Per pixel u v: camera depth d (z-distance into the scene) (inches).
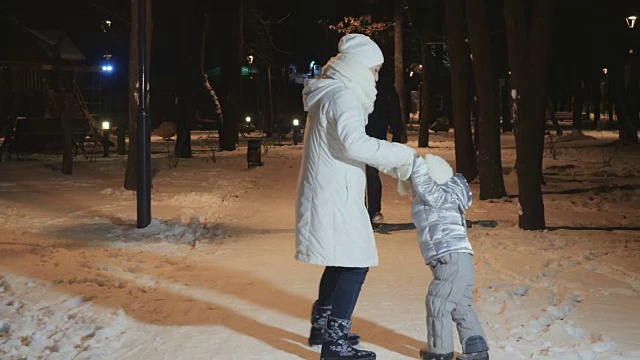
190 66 961.5
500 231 422.6
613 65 1167.6
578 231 424.8
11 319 252.1
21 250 370.9
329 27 1485.0
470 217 484.1
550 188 642.2
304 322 250.7
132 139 621.3
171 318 254.8
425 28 1226.6
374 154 194.7
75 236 413.4
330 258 200.1
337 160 201.3
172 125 1401.3
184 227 436.5
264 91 1578.5
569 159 937.5
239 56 1178.6
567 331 236.7
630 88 1170.6
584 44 1482.5
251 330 241.8
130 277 314.8
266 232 429.1
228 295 284.7
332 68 205.2
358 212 202.7
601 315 257.3
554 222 466.3
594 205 541.0
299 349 223.5
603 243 385.1
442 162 202.8
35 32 1359.5
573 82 1653.5
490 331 238.7
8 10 1325.0
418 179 199.2
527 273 317.7
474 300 274.1
